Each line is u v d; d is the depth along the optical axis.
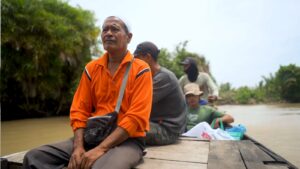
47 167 1.98
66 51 12.91
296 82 34.53
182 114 3.04
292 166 2.12
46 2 13.38
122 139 2.00
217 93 5.05
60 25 12.50
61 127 9.29
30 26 11.57
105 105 2.21
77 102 2.33
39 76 12.41
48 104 13.80
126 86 2.16
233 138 3.50
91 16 15.09
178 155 2.44
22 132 8.07
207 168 2.04
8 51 11.40
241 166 2.08
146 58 2.88
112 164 1.78
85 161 1.86
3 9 10.92
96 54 15.20
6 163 2.28
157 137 2.76
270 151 2.69
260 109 21.69
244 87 42.84
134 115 2.03
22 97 12.59
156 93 2.77
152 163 2.19
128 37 2.33
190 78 5.28
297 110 18.81
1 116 12.20
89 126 2.12
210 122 4.23
